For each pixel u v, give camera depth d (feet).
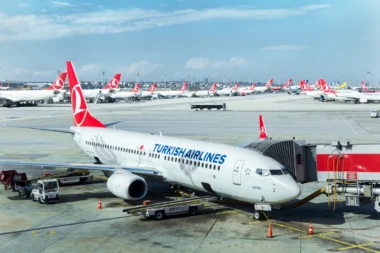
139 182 113.29
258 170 96.48
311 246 84.53
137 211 100.78
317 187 138.31
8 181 133.18
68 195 128.47
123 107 576.20
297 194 91.35
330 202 119.65
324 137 253.24
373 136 256.93
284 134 269.64
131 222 101.19
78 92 165.58
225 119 386.32
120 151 139.54
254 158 100.22
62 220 103.04
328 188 105.19
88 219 103.81
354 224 99.04
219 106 510.99
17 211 111.14
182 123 349.82
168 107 576.61
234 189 101.24
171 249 83.35
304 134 268.82
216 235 91.56
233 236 90.84
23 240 89.04
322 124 331.57
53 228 96.94
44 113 453.17
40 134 286.46
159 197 124.88
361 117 392.88
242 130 297.33
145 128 311.27
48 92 588.50
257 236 90.79
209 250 82.64
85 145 158.40
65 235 92.12
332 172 105.50
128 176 111.96
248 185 97.66
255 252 81.41
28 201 121.70
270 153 106.63
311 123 339.98
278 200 93.50
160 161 122.83
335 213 108.47
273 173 95.25
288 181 93.66
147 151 128.77
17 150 214.69
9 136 275.18
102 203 119.03
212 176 105.81
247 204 116.06
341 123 338.95
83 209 112.78
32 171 164.45
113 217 105.40
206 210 111.65
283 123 342.85
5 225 99.25
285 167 102.42
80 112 167.22
